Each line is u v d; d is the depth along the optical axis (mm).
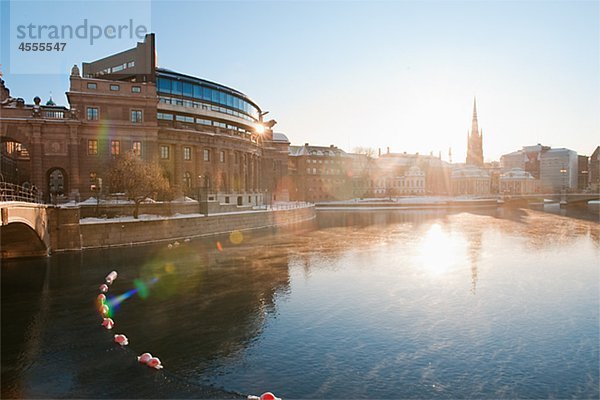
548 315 25922
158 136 68812
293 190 164625
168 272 37125
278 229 71875
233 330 23078
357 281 34500
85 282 32594
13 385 16688
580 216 106375
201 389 16500
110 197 58281
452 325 24094
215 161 79000
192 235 57844
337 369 18422
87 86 61438
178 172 72062
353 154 199500
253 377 17609
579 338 22172
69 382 16938
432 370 18422
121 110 63125
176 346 20781
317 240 58469
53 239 43781
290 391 16516
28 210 35500
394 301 28891
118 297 29156
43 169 57531
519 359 19578
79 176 59875
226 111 88000
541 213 119438
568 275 37000
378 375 17906
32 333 22203
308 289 31938
